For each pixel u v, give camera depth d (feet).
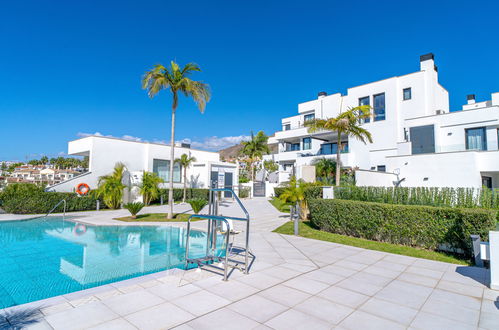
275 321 11.35
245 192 91.40
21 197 47.29
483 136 51.70
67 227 38.24
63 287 16.99
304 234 31.27
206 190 75.92
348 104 83.82
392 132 72.64
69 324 10.78
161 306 12.60
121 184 58.90
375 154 71.05
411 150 56.39
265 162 139.33
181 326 10.81
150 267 21.07
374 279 16.85
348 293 14.57
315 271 18.31
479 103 85.05
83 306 12.47
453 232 22.68
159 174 75.92
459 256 22.35
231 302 13.17
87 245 28.50
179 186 80.53
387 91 74.69
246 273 17.49
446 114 55.77
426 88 69.36
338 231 31.32
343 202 30.66
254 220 43.34
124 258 23.66
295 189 42.24
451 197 28.81
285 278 16.78
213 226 22.06
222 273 17.57
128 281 15.94
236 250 24.58
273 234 31.76
